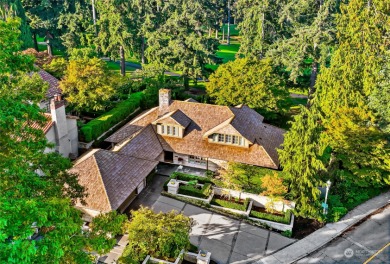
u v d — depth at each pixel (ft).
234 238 108.99
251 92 162.40
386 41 155.53
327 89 142.51
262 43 212.23
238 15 310.45
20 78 67.46
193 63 200.85
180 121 138.21
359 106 131.44
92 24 253.65
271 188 114.01
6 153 62.54
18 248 43.24
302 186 113.50
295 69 176.04
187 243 92.94
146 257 94.99
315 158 110.01
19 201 48.70
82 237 59.36
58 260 49.03
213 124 138.82
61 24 249.34
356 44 151.43
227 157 133.39
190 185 126.11
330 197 125.90
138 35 232.94
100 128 154.61
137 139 134.51
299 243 108.47
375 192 132.16
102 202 105.09
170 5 271.90
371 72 139.95
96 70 161.38
